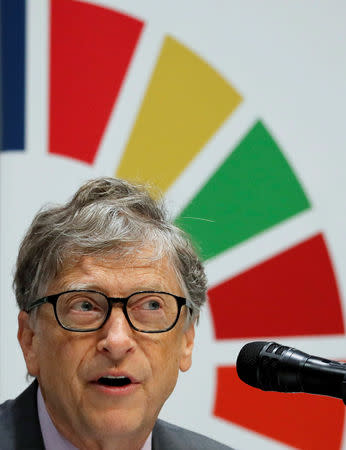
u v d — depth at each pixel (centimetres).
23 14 623
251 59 653
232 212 639
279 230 643
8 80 620
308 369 320
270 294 638
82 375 360
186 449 448
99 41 633
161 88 639
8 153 616
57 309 366
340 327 640
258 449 629
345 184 652
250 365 337
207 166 641
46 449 399
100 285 363
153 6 643
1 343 604
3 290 606
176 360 381
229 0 654
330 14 664
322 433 638
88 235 371
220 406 626
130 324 361
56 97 625
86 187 396
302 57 659
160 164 634
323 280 643
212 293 631
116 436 362
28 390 419
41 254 380
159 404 374
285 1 661
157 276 372
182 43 645
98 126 629
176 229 394
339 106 658
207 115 644
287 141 650
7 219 611
